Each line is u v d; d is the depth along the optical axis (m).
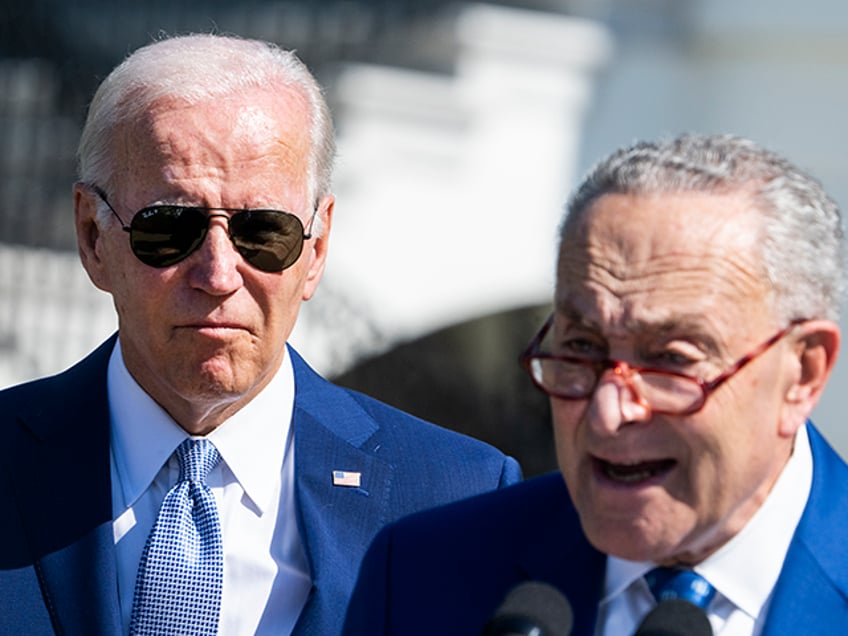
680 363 6.24
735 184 6.32
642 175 6.36
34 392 9.83
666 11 26.09
